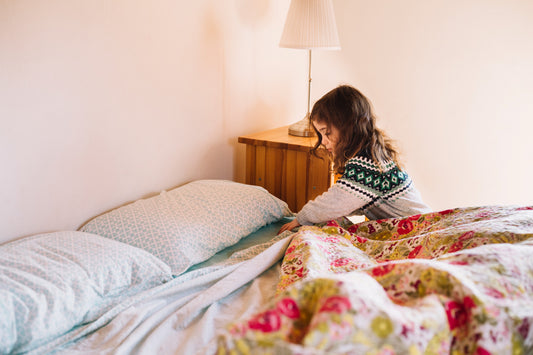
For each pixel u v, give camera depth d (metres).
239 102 2.33
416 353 0.63
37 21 1.38
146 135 1.82
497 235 1.11
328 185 2.00
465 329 0.72
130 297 1.23
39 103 1.42
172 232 1.49
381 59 2.71
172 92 1.91
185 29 1.92
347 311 0.63
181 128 1.99
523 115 2.44
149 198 1.78
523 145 2.48
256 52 2.39
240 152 2.41
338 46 2.12
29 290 1.09
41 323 1.05
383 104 2.76
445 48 2.54
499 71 2.45
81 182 1.60
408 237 1.48
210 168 2.21
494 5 2.38
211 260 1.54
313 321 0.63
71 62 1.49
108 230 1.54
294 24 2.08
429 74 2.61
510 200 2.57
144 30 1.73
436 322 0.67
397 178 1.59
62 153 1.52
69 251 1.29
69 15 1.46
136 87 1.74
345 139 1.59
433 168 2.71
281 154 2.09
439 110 2.63
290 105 2.80
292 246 1.36
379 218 1.69
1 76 1.31
